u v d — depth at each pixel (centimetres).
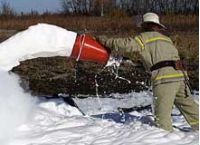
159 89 713
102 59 756
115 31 3119
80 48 741
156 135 682
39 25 741
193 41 2061
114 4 5391
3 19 4909
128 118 834
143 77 1535
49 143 670
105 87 1409
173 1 5056
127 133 700
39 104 922
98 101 1148
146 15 737
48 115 830
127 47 713
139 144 647
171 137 674
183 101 737
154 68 713
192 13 4691
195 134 697
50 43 733
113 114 877
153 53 714
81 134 709
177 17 3850
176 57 722
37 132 721
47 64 1783
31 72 1653
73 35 748
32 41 726
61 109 925
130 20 3888
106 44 741
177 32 2805
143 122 767
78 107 1032
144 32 727
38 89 1369
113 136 694
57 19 4531
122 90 1361
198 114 737
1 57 721
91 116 859
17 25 4297
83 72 1648
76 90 1362
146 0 5238
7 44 724
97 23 3841
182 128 761
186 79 727
